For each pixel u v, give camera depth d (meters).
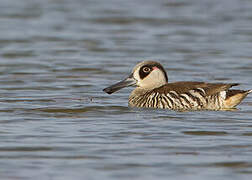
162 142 13.99
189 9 41.12
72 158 12.79
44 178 11.62
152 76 18.75
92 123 15.81
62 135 14.55
